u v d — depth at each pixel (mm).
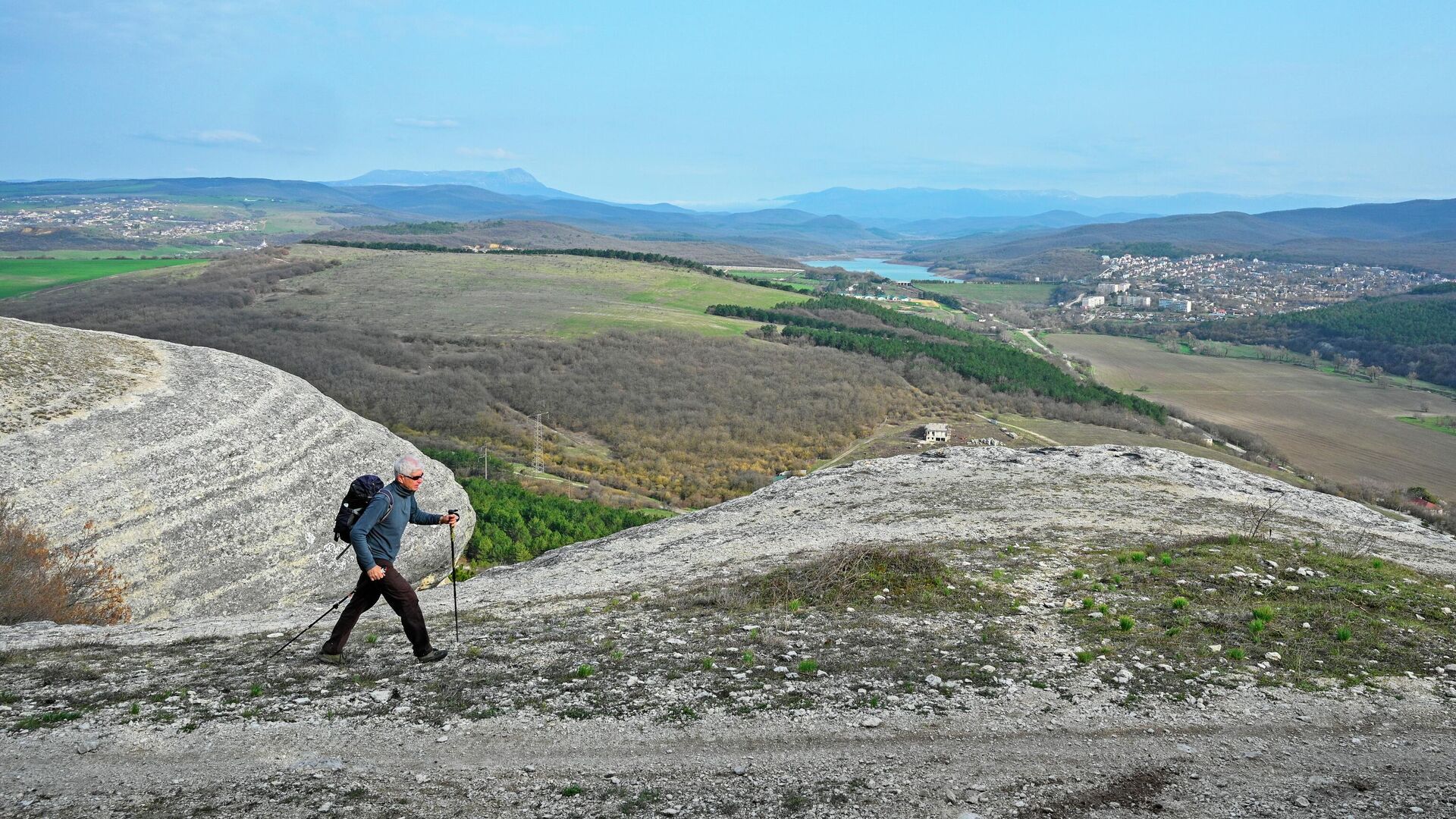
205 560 26625
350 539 10773
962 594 14039
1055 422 116062
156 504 26203
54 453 25078
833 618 13047
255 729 8938
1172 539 18234
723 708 9516
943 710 9461
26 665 11391
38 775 7848
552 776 7957
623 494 79375
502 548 48719
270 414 31859
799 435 103312
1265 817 7234
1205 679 10375
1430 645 11484
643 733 8898
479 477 78312
